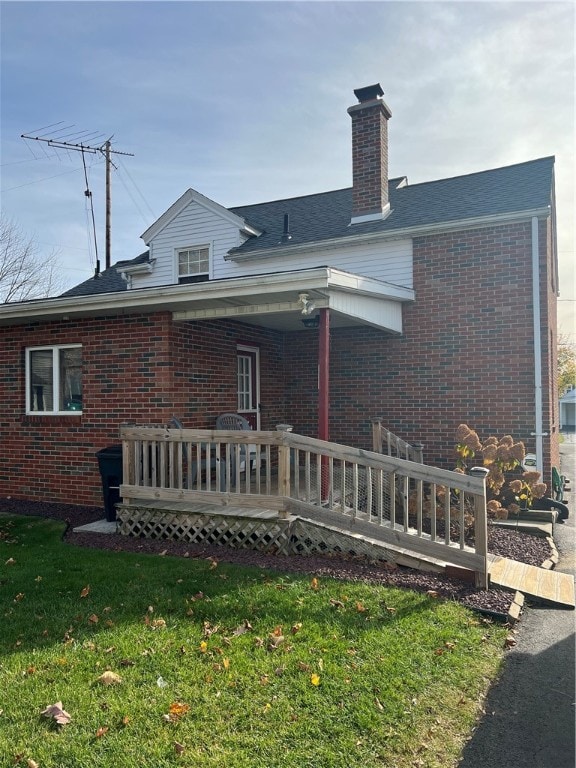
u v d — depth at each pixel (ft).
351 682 10.63
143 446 21.97
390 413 31.45
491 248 28.89
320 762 8.48
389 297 28.19
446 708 10.14
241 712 9.64
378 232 31.53
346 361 32.76
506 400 28.45
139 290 23.58
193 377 27.02
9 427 29.53
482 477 16.40
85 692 10.21
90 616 13.61
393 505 18.03
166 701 9.94
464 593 15.70
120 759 8.45
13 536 21.99
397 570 17.24
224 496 20.13
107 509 23.68
